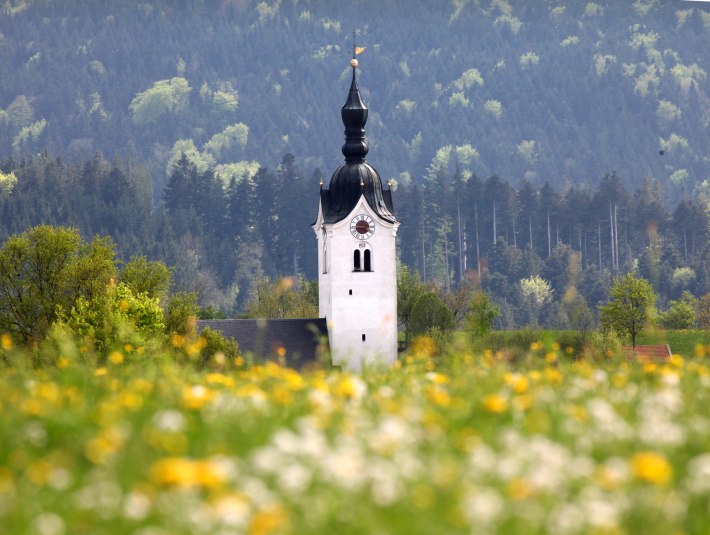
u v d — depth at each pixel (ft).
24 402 159.33
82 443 137.39
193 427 148.36
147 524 109.19
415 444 140.56
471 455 132.05
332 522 112.06
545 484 118.73
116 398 165.89
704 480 123.65
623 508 116.26
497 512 111.04
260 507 109.50
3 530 108.37
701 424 150.71
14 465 132.46
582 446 141.69
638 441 145.07
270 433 146.41
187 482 110.83
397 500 116.98
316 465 123.95
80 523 110.01
